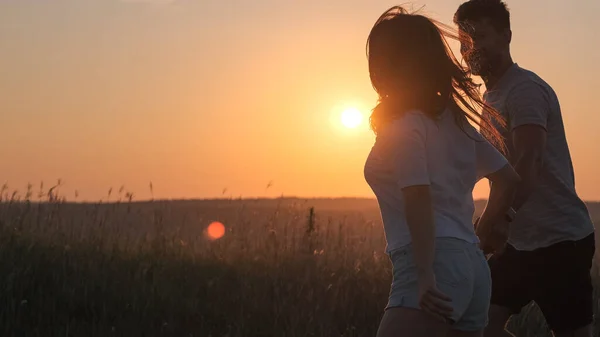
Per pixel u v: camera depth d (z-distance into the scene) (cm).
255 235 822
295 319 579
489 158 310
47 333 524
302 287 648
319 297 636
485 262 292
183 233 840
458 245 275
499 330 423
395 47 281
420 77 279
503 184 320
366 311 614
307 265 722
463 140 289
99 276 632
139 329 546
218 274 693
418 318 271
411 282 273
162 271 676
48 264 643
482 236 352
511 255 415
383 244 877
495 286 418
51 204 763
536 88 394
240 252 758
